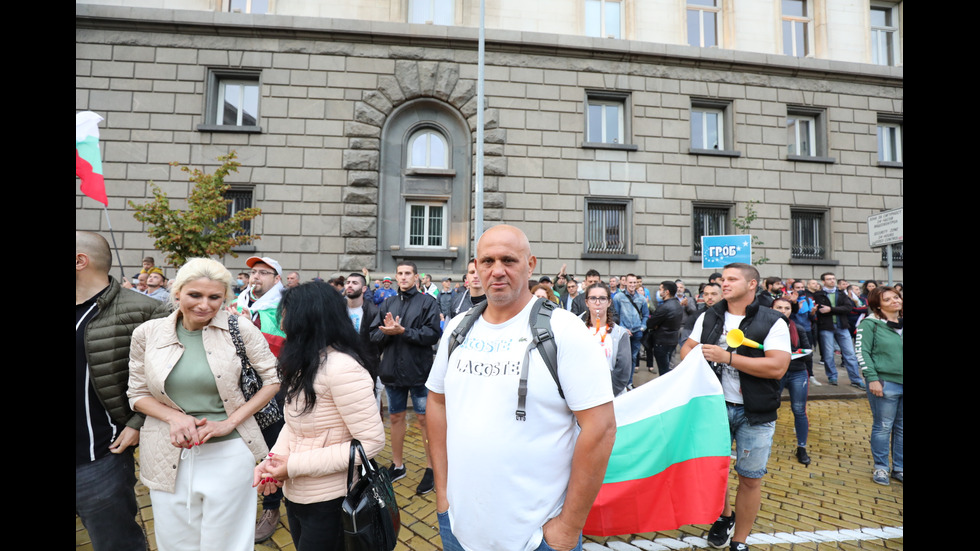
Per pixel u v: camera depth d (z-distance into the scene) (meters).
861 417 6.68
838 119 13.51
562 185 12.20
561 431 1.62
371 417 2.07
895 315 4.43
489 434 1.61
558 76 12.33
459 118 12.05
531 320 1.68
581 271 12.18
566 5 12.69
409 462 4.76
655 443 2.92
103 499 2.27
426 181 12.08
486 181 11.90
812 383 8.41
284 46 11.49
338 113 11.59
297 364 2.10
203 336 2.29
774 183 13.07
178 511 2.20
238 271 11.22
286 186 11.39
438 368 1.93
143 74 11.16
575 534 1.54
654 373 9.25
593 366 1.58
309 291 2.17
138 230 10.86
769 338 2.96
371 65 11.73
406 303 4.36
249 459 2.33
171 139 11.14
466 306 4.67
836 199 13.32
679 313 7.81
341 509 1.98
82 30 11.04
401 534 3.32
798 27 14.02
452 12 12.43
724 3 13.45
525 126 12.15
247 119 11.83
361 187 11.54
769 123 13.16
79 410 2.22
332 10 11.87
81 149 7.09
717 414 2.96
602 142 12.84
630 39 12.84
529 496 1.57
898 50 14.15
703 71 12.96
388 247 11.84
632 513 2.84
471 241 11.94
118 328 2.30
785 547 3.21
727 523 3.21
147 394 2.28
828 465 4.87
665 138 12.71
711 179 12.82
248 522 2.32
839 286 10.63
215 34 11.35
